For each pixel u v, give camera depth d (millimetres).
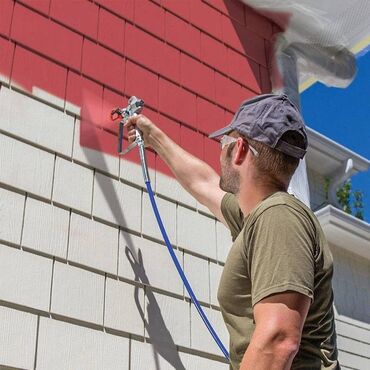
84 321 2484
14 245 2402
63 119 2789
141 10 3414
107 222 2752
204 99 3520
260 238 1615
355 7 4172
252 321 1722
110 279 2646
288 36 4297
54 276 2471
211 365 2844
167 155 2738
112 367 2498
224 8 3963
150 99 3225
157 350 2674
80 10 3090
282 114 1796
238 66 3844
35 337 2320
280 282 1524
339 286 6383
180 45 3543
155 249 2887
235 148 1892
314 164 6922
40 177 2596
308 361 1651
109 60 3109
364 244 6484
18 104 2652
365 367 6176
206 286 3025
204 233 3150
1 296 2289
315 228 1705
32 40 2820
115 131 2977
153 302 2758
